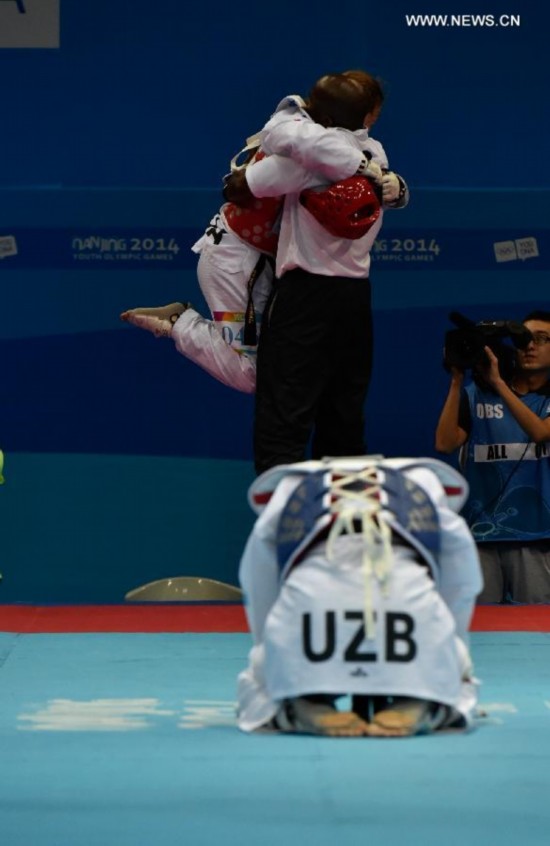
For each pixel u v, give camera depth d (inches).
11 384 759.1
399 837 275.3
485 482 726.5
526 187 761.0
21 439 759.7
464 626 374.6
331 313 571.2
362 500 355.9
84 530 762.2
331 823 286.0
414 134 756.0
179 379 761.0
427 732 370.0
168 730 382.9
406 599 351.9
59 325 758.5
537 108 757.9
